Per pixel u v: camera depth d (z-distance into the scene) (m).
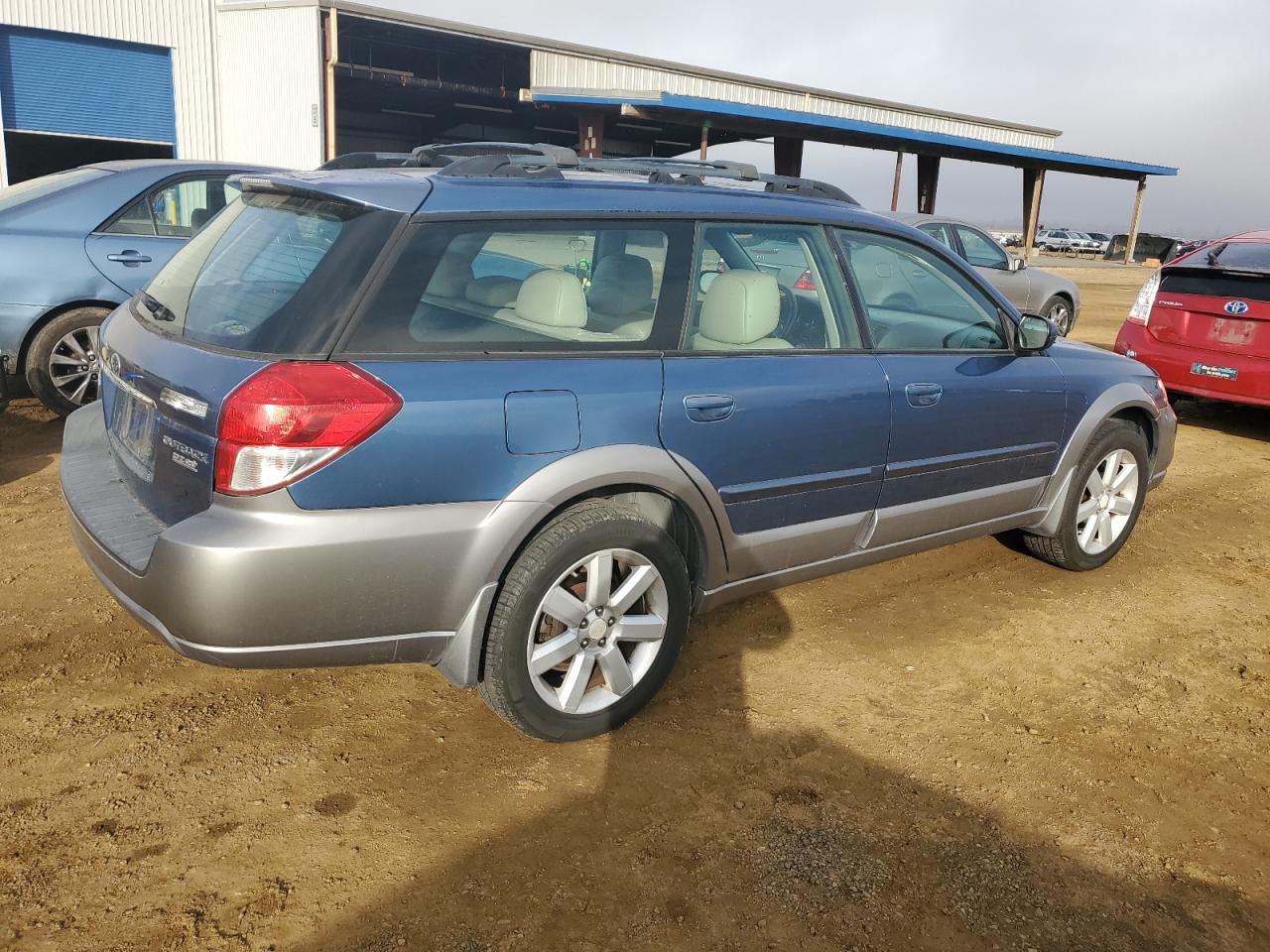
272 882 2.43
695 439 3.06
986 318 4.12
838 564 3.71
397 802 2.77
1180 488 6.48
